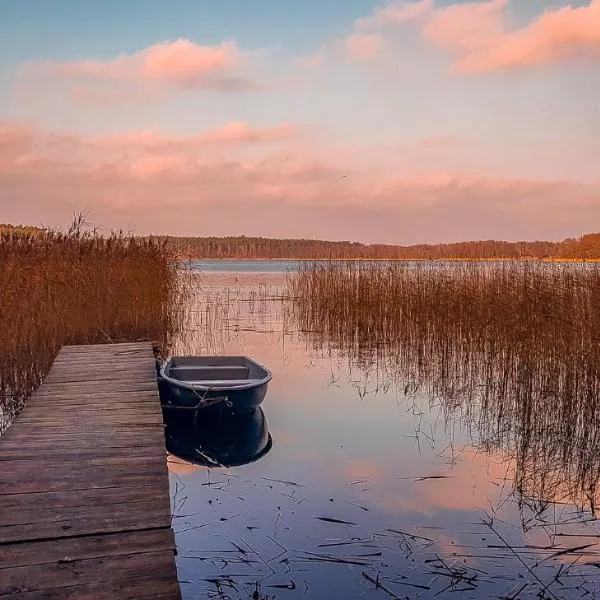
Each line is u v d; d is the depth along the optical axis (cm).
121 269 1133
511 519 427
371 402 786
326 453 581
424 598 323
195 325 1552
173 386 648
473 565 360
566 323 724
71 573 252
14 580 246
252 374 777
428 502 457
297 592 327
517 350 786
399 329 1233
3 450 410
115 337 1076
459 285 1069
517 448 593
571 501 462
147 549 273
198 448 600
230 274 4591
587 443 605
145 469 374
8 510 312
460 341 988
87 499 327
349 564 358
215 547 379
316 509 441
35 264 996
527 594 329
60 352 827
